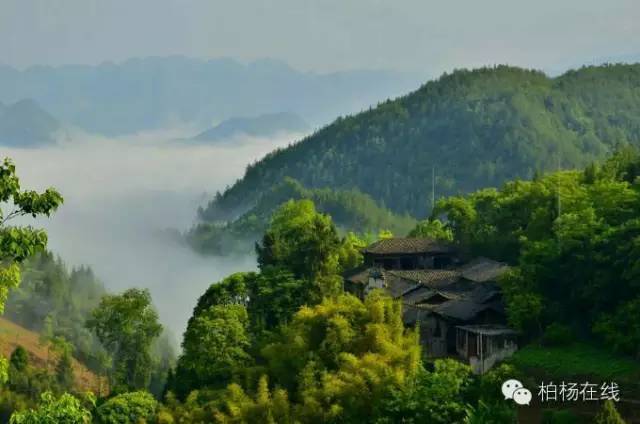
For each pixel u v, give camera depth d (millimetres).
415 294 95562
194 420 74625
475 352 78625
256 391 76438
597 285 76000
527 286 81938
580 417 57531
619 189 90938
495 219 119312
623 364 67250
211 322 90062
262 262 113938
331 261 104188
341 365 69688
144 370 126438
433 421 58156
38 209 29531
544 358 71375
